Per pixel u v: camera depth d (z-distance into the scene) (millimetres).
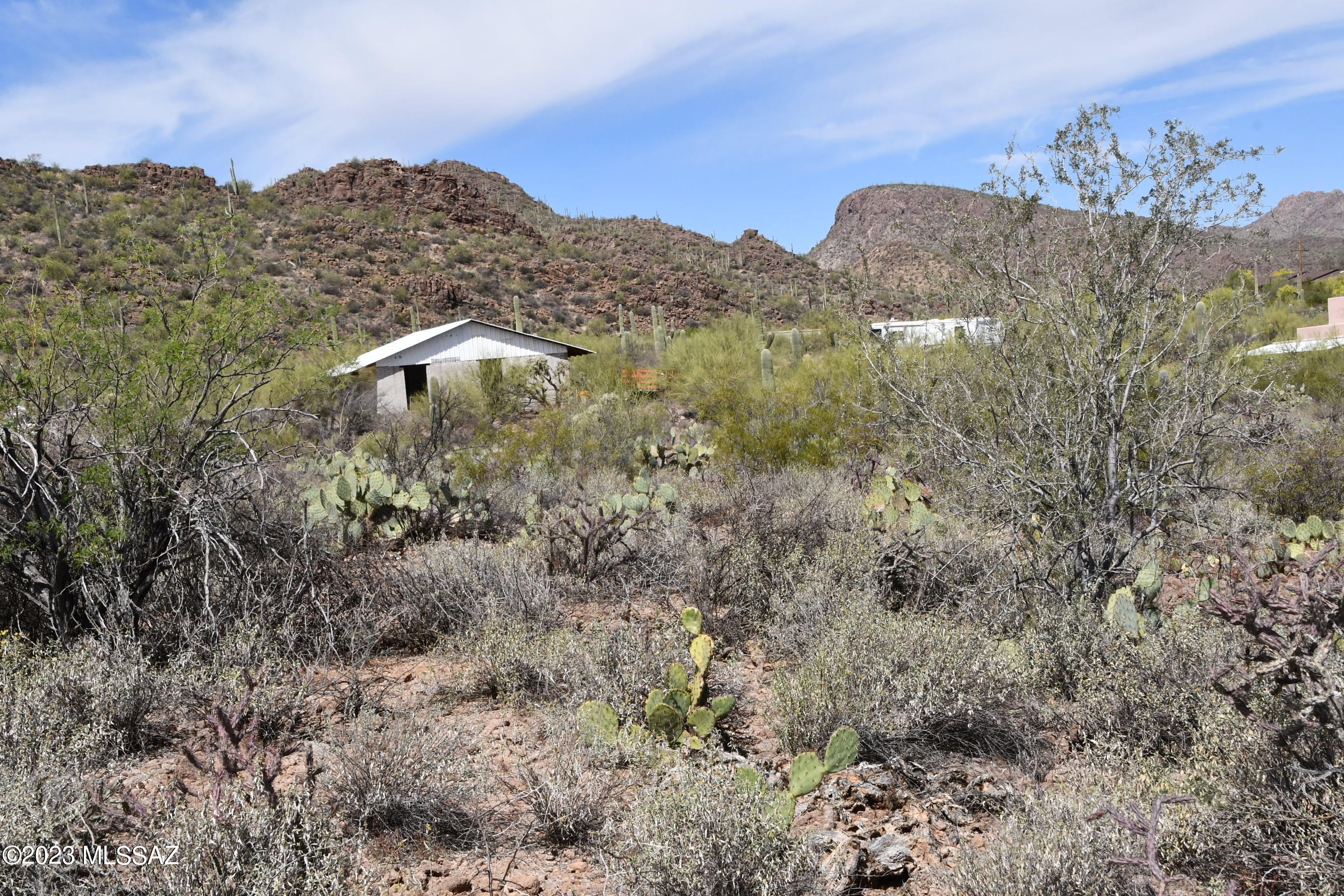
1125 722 4105
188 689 4445
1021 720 4309
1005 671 4414
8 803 2990
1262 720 2955
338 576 5773
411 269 78312
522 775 3689
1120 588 5902
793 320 83438
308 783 3262
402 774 3494
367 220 90875
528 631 5406
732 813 2924
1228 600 3203
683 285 89938
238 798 2889
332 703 4645
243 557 5547
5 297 5176
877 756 4082
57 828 3102
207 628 5012
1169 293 5859
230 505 5672
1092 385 5770
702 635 4773
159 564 5445
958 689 4211
